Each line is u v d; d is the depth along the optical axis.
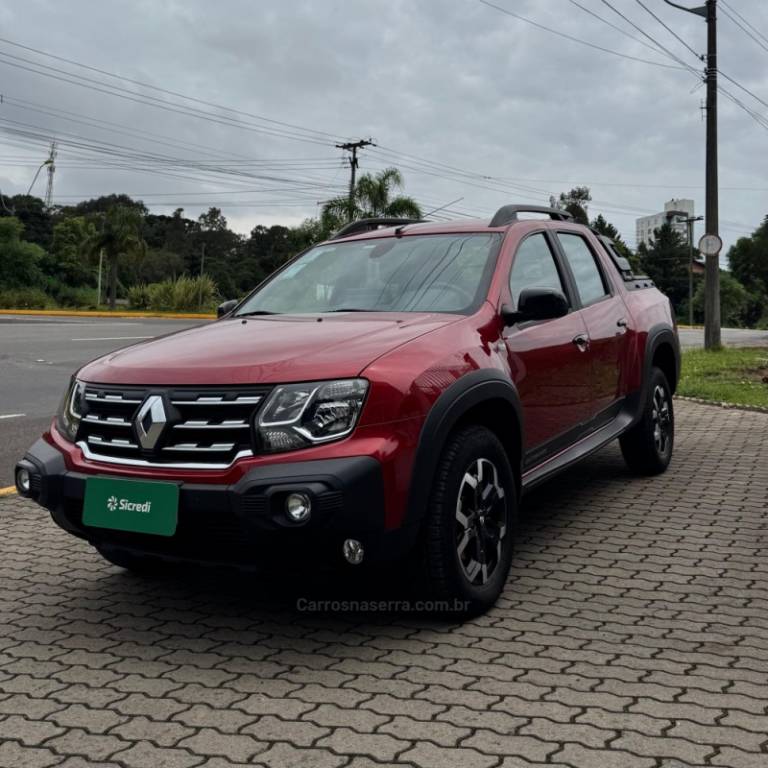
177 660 3.08
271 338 3.41
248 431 2.96
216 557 3.00
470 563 3.37
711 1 18.23
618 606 3.53
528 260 4.40
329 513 2.83
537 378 4.04
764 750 2.38
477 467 3.39
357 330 3.47
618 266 5.71
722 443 7.13
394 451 2.98
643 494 5.41
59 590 3.88
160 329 22.16
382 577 3.86
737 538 4.46
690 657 3.01
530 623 3.35
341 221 35.81
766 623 3.32
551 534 4.59
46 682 2.91
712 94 18.41
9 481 6.04
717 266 18.28
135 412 3.12
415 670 2.94
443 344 3.39
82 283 76.81
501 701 2.69
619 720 2.56
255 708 2.68
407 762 2.34
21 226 63.03
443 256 4.24
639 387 5.43
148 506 2.99
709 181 18.50
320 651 3.12
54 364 13.05
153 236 120.38
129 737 2.52
